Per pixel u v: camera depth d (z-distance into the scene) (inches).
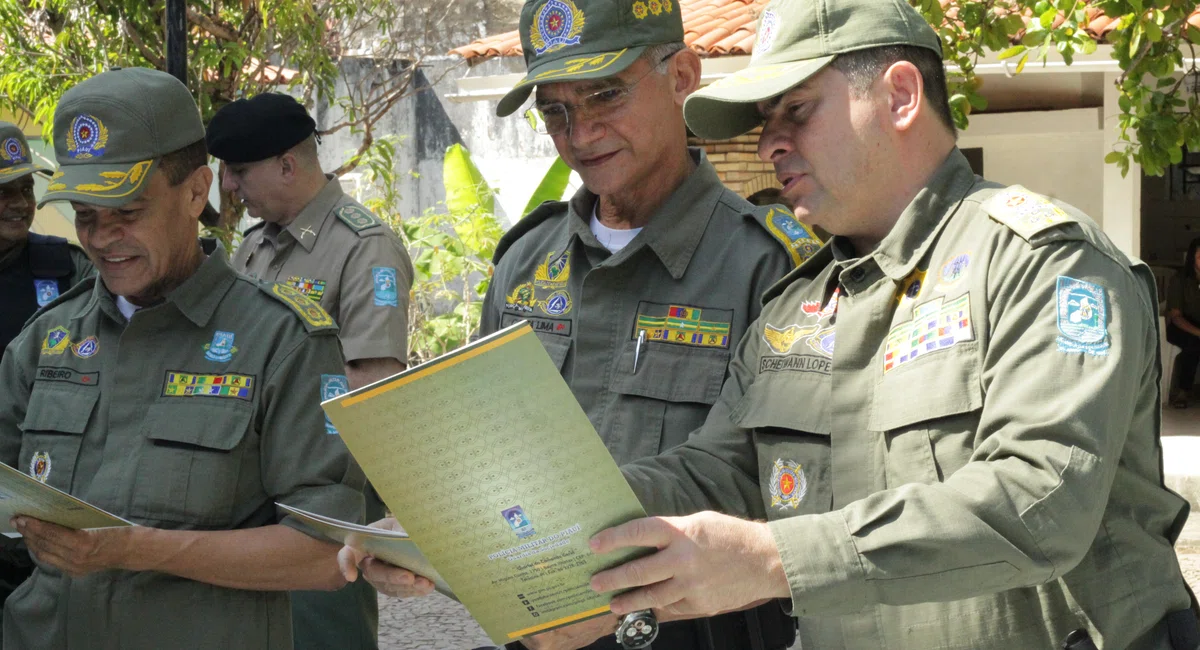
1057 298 65.6
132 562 88.0
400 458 59.4
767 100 77.2
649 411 100.6
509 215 431.2
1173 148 182.2
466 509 61.0
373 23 429.4
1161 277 443.5
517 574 63.5
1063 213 68.7
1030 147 374.9
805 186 77.2
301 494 93.5
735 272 102.0
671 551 61.4
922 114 74.9
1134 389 65.2
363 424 58.6
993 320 68.2
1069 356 63.9
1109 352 63.7
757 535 62.9
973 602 69.8
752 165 344.2
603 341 104.9
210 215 271.6
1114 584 67.8
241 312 97.7
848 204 76.5
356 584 141.9
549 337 109.3
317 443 94.7
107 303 98.4
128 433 95.0
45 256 151.1
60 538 86.7
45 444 97.3
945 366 69.5
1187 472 278.5
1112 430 63.1
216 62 274.4
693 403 99.4
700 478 84.7
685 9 359.3
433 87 434.0
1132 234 359.3
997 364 66.7
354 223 163.9
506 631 66.8
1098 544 68.1
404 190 438.3
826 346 80.6
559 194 343.9
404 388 57.2
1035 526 61.0
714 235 104.4
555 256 112.6
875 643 73.2
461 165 385.7
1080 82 362.0
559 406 57.3
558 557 62.4
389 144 360.2
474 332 374.9
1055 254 66.9
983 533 60.9
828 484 78.0
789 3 76.9
